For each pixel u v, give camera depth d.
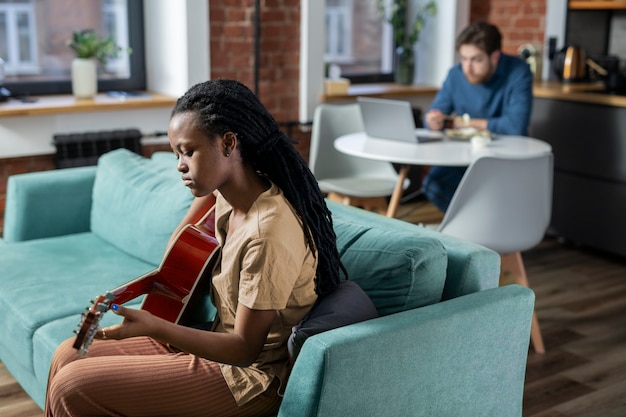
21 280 2.66
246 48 4.64
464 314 1.82
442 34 5.36
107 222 3.03
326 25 5.30
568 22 4.85
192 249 1.93
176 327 1.56
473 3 5.60
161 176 2.92
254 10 4.57
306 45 4.75
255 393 1.69
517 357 1.98
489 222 2.99
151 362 1.72
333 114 4.17
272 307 1.59
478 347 1.87
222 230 1.84
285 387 1.74
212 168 1.62
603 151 4.29
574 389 2.83
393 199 3.63
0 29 4.31
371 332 1.67
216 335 1.58
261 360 1.73
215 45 4.54
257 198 1.67
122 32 4.67
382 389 1.70
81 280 2.66
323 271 1.79
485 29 3.72
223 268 1.69
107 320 2.36
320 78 4.85
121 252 2.96
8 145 4.06
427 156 3.20
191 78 4.45
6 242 3.14
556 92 4.45
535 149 3.36
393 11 5.40
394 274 1.92
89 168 3.30
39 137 4.14
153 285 1.96
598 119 4.28
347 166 4.21
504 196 2.95
